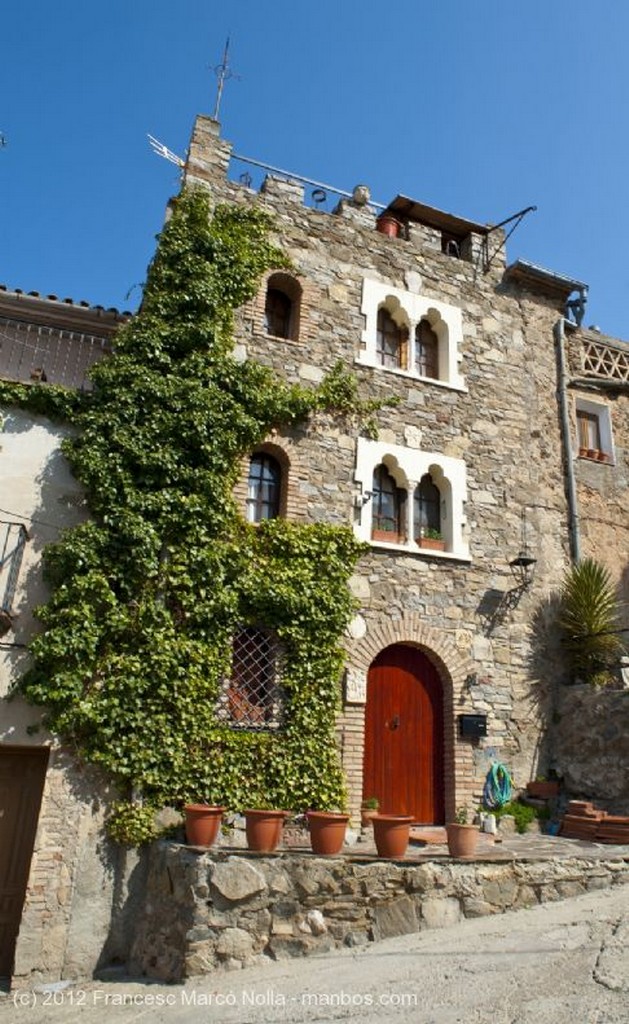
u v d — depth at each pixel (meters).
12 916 9.08
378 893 7.67
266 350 12.45
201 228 12.39
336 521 11.86
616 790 11.02
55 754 9.17
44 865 8.78
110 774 9.27
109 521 10.08
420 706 11.84
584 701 11.95
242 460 11.54
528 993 5.86
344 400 12.53
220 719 10.06
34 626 9.65
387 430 12.87
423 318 14.33
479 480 13.37
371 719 11.44
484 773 11.59
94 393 10.84
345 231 14.07
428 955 6.92
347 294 13.55
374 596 11.72
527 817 11.26
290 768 10.00
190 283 11.86
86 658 9.38
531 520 13.60
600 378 15.85
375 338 13.44
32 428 10.57
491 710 11.98
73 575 9.63
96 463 10.31
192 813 8.46
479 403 13.97
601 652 12.78
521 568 13.12
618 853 9.00
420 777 11.48
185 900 7.59
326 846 7.96
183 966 7.19
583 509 14.51
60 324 12.52
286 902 7.49
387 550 12.06
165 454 10.56
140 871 9.01
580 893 8.36
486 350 14.51
